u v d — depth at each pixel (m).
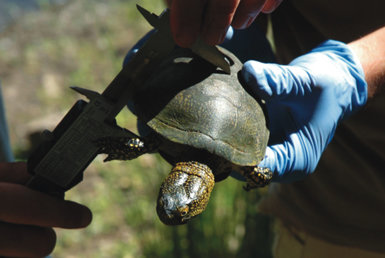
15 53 1.83
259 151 0.61
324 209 0.71
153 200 1.07
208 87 0.60
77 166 0.57
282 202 0.74
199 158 0.61
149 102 0.61
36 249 0.58
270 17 0.71
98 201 1.16
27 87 1.63
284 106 0.64
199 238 0.92
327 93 0.61
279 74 0.61
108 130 0.57
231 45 0.68
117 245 1.06
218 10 0.55
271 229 0.92
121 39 1.83
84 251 1.06
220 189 0.96
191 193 0.59
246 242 0.93
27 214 0.56
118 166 1.25
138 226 1.04
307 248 0.72
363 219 0.68
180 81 0.61
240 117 0.60
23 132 1.38
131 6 2.06
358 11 0.64
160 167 1.04
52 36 1.92
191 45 0.56
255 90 0.61
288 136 0.63
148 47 0.56
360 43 0.64
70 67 1.71
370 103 0.64
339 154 0.67
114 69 1.62
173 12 0.55
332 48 0.63
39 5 2.18
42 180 0.58
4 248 0.57
